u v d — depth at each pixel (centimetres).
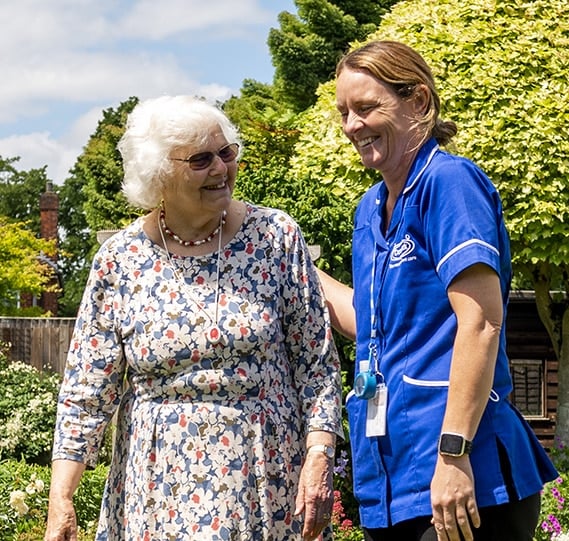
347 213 804
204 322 313
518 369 1376
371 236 313
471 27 936
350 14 1997
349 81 304
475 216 281
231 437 310
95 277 329
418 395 288
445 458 275
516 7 949
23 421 1167
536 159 874
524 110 886
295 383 328
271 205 801
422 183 293
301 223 786
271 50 1948
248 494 309
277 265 323
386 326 298
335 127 935
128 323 322
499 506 284
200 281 319
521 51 908
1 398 1211
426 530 289
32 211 5000
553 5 943
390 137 300
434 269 289
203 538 307
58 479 327
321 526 317
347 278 793
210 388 312
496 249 280
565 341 1058
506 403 294
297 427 323
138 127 318
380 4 2014
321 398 323
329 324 330
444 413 284
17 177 5041
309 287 326
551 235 895
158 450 314
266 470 312
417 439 288
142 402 322
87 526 761
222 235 324
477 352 273
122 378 335
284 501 316
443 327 287
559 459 981
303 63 1942
